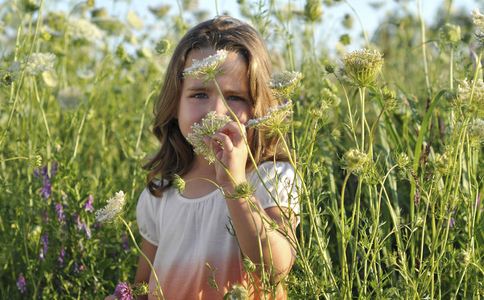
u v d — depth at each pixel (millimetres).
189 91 2680
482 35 2307
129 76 5223
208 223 2713
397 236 2311
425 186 2504
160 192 2908
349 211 3281
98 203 3576
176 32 5355
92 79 5395
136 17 5559
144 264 3008
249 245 2391
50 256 3379
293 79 2168
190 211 2770
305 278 2271
